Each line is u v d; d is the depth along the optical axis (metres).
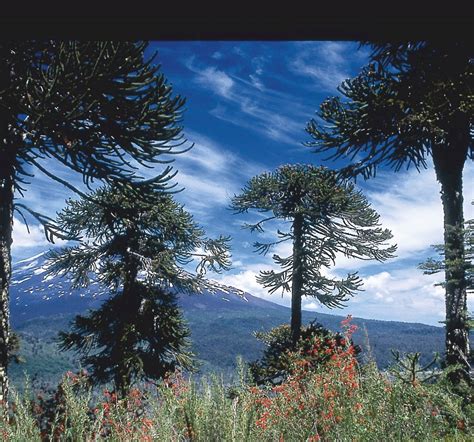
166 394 2.80
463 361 7.50
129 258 15.27
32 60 6.89
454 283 7.59
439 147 9.33
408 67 8.49
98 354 14.01
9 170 7.34
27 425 2.57
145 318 14.84
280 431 2.79
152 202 8.53
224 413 2.47
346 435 2.55
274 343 16.89
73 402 2.73
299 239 18.48
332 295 17.91
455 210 9.01
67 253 15.30
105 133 7.61
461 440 2.75
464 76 7.75
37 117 6.88
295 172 18.11
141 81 7.26
